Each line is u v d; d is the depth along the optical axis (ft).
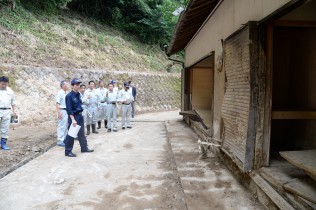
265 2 11.84
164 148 24.07
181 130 32.37
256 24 12.32
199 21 25.29
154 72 68.90
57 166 18.54
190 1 17.70
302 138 16.57
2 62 35.70
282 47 18.34
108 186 15.02
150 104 56.54
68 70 42.06
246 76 12.85
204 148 20.20
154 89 60.54
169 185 15.12
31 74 36.17
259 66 12.36
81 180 15.93
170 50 38.60
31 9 54.44
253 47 12.31
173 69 82.02
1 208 12.37
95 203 12.91
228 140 15.84
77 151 22.93
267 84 12.48
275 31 17.21
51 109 35.63
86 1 70.74
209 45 22.89
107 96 32.42
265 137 12.61
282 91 18.49
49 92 36.76
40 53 44.06
